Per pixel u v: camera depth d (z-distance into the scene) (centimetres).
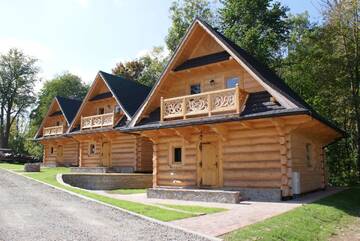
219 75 1648
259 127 1428
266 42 2973
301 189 1481
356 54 2283
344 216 1111
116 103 2680
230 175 1493
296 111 1216
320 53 2420
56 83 6247
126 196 1538
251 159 1440
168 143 1753
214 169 1559
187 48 1709
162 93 1823
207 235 748
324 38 2406
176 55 1703
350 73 2298
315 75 2453
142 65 4956
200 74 1717
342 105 2352
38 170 2420
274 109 1308
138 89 2836
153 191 1479
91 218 919
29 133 5972
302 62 2731
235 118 1366
